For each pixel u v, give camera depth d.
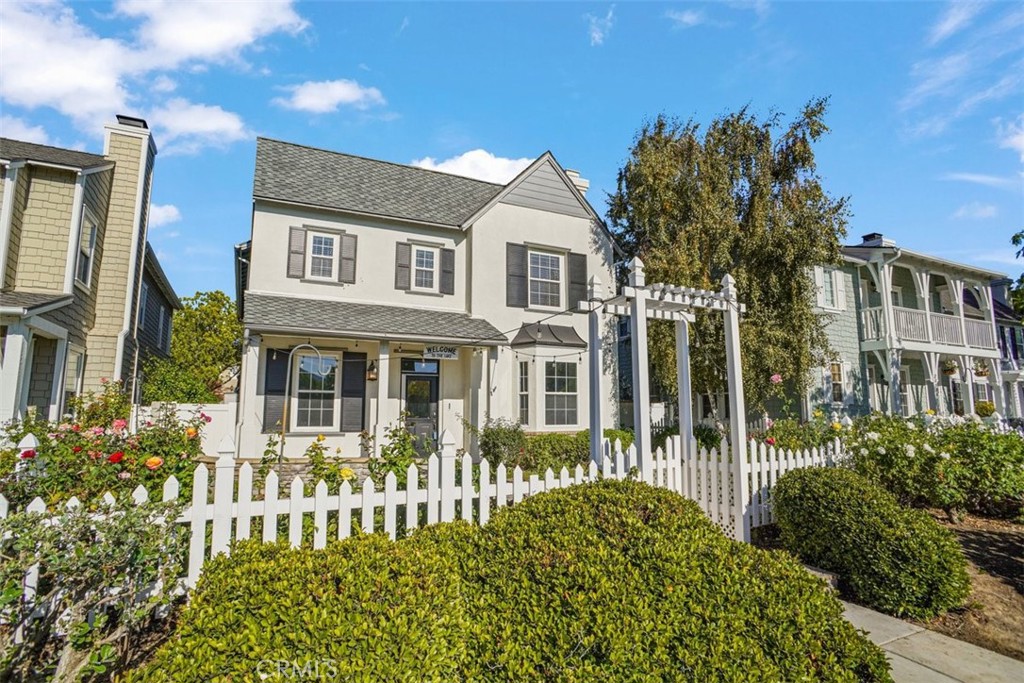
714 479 6.08
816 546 4.90
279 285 12.17
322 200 12.76
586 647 2.28
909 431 7.23
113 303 13.23
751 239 12.30
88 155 12.68
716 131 13.20
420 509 4.95
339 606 2.14
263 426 11.60
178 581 3.30
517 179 14.60
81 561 2.59
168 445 4.95
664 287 6.14
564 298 14.80
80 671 2.43
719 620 2.47
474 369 12.86
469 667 2.32
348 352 12.54
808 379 12.98
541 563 2.66
